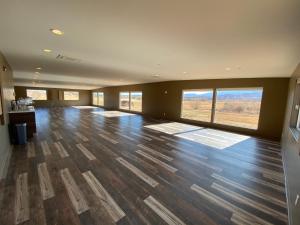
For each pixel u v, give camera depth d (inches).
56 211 65.7
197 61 147.5
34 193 77.0
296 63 130.6
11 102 181.6
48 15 69.6
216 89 259.6
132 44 107.2
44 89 570.6
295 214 60.0
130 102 452.1
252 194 83.0
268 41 90.2
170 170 106.1
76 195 76.4
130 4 59.7
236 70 180.4
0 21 75.2
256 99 219.5
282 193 85.3
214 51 114.3
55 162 112.7
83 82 408.8
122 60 155.5
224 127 250.5
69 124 253.1
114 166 109.0
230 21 70.1
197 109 288.5
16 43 108.9
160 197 77.4
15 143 150.3
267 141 188.7
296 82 138.0
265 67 154.2
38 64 183.8
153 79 314.0
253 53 113.9
